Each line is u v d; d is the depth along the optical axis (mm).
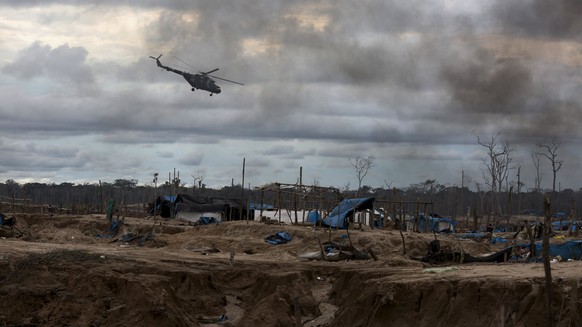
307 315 41156
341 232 60938
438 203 131125
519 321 31266
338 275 46156
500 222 96375
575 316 29375
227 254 55781
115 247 59094
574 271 34531
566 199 129500
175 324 38312
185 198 90500
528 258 46250
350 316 37438
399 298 35938
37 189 155875
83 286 40562
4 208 103375
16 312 38812
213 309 42438
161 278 41469
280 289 41656
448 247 52438
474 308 33188
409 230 77375
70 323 38094
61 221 75750
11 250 47594
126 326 37469
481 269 38750
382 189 132125
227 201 91125
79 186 163000
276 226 65188
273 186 79938
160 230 72625
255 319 39156
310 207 86625
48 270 42844
